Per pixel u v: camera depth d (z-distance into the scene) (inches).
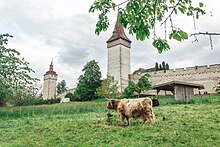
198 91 1625.2
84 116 605.0
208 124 369.4
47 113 777.6
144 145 263.1
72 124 441.7
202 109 590.9
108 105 460.8
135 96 1525.6
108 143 286.7
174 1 117.7
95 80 2084.2
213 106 644.1
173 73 1776.6
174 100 915.4
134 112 410.6
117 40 2079.2
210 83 1594.5
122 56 2047.2
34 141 324.5
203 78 1631.4
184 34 112.7
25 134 380.8
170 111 578.2
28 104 1143.0
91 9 126.7
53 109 841.5
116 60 2042.3
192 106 687.7
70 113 772.0
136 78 1987.0
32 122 528.1
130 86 1491.1
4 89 810.2
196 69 1676.9
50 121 528.1
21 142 323.3
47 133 374.9
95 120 480.7
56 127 422.9
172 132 321.1
